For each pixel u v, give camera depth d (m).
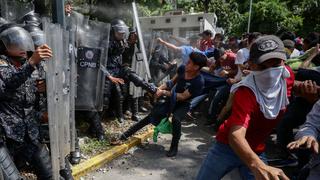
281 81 2.34
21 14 5.64
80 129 5.35
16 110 2.72
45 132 3.30
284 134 4.46
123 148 4.91
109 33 5.20
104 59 5.16
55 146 3.27
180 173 4.44
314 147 2.13
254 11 24.59
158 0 13.80
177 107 4.90
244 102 2.19
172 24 12.09
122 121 6.13
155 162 4.73
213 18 13.22
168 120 4.93
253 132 2.41
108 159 4.56
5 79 2.59
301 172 2.62
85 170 4.15
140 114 6.94
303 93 2.76
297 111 4.31
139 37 6.45
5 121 2.67
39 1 5.75
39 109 3.06
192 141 5.77
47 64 3.02
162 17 12.12
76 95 4.68
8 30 2.71
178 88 4.77
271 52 2.17
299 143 2.17
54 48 3.16
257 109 2.26
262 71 2.23
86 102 4.85
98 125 5.11
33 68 2.63
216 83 6.16
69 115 3.75
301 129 2.32
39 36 3.32
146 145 5.36
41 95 3.10
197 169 4.59
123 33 5.49
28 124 2.78
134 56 6.29
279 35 6.09
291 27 23.61
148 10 12.98
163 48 7.97
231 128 2.14
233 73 6.09
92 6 8.23
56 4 3.64
